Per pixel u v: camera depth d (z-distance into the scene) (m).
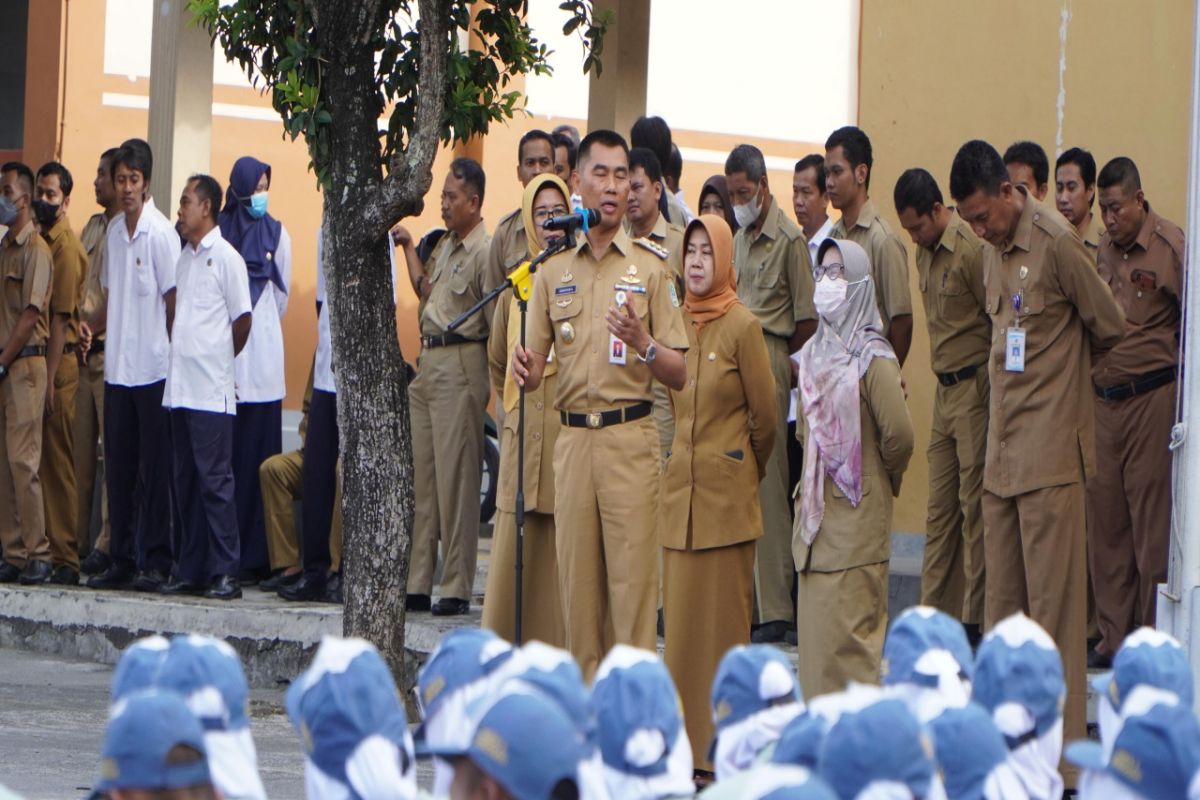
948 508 16.70
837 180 16.69
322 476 19.81
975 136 19.91
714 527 13.40
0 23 33.28
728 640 13.47
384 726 5.75
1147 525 16.03
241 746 6.20
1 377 21.14
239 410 21.19
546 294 13.96
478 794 4.81
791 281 17.05
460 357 18.39
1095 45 19.42
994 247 13.83
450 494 18.38
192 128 23.44
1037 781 7.28
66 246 21.56
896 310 16.39
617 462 13.52
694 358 13.55
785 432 17.06
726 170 17.27
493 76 16.44
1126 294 16.28
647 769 6.52
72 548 21.66
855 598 13.14
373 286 15.81
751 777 5.45
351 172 15.72
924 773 5.11
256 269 21.41
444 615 18.34
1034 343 13.42
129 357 20.50
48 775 13.64
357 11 15.53
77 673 19.30
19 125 33.19
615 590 13.50
